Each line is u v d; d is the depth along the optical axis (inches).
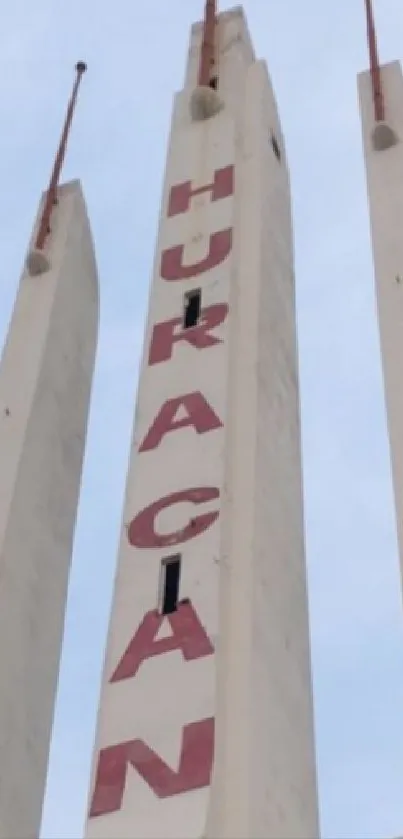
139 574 1066.7
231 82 1551.4
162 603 1041.5
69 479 1371.8
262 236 1346.0
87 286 1534.2
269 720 978.7
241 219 1371.8
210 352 1220.5
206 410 1167.6
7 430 1320.1
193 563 1053.8
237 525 1083.9
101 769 952.3
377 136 1347.2
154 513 1104.8
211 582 1031.6
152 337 1263.5
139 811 914.7
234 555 1063.6
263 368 1220.5
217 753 931.3
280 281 1358.3
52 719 1223.5
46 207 1555.1
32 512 1284.4
